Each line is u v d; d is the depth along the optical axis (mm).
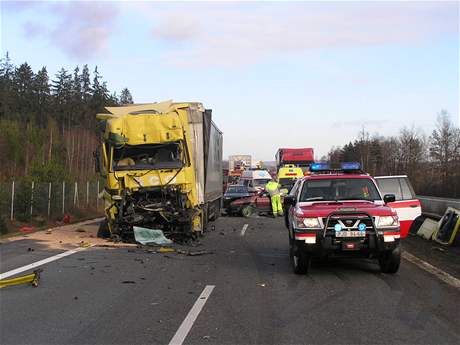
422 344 5633
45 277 9414
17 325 6363
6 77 88250
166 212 14078
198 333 6047
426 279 9312
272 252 12953
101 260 11328
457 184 45781
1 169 47250
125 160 14102
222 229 19203
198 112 15352
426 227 15750
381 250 9148
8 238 15352
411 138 66250
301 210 9672
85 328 6242
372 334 6000
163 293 8172
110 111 14570
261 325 6391
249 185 35781
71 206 26094
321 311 7074
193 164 14484
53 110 87750
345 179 10961
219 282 9078
